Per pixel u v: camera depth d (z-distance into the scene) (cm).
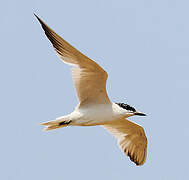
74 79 1441
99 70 1408
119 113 1525
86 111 1496
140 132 1733
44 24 1282
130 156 1780
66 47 1341
